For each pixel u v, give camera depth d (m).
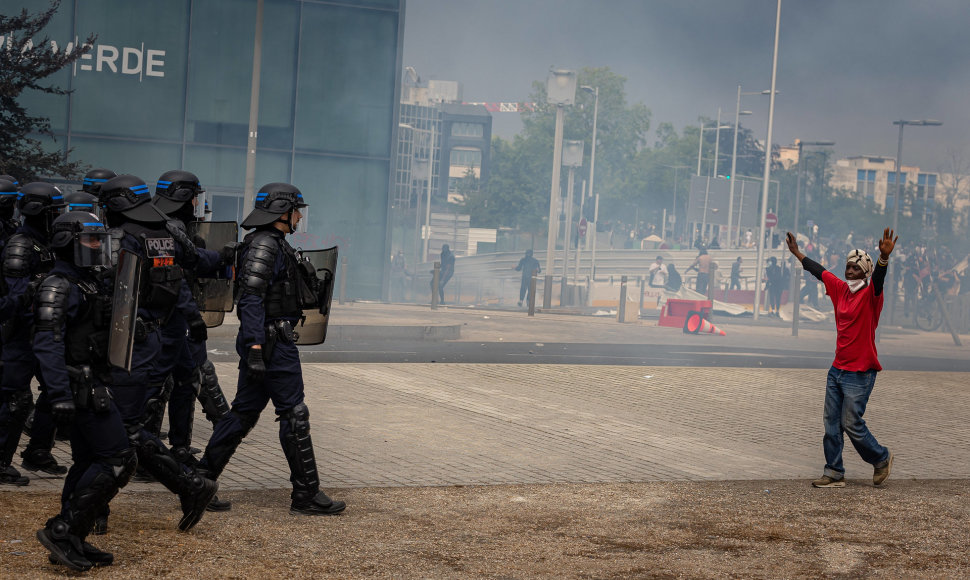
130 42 29.69
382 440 9.00
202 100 30.27
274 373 6.32
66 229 4.96
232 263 6.61
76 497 4.96
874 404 12.91
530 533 6.22
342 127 31.22
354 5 31.03
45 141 29.11
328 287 6.55
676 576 5.44
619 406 11.66
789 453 9.52
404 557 5.57
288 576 5.12
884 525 6.72
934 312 32.81
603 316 30.30
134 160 29.91
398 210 86.38
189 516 5.69
